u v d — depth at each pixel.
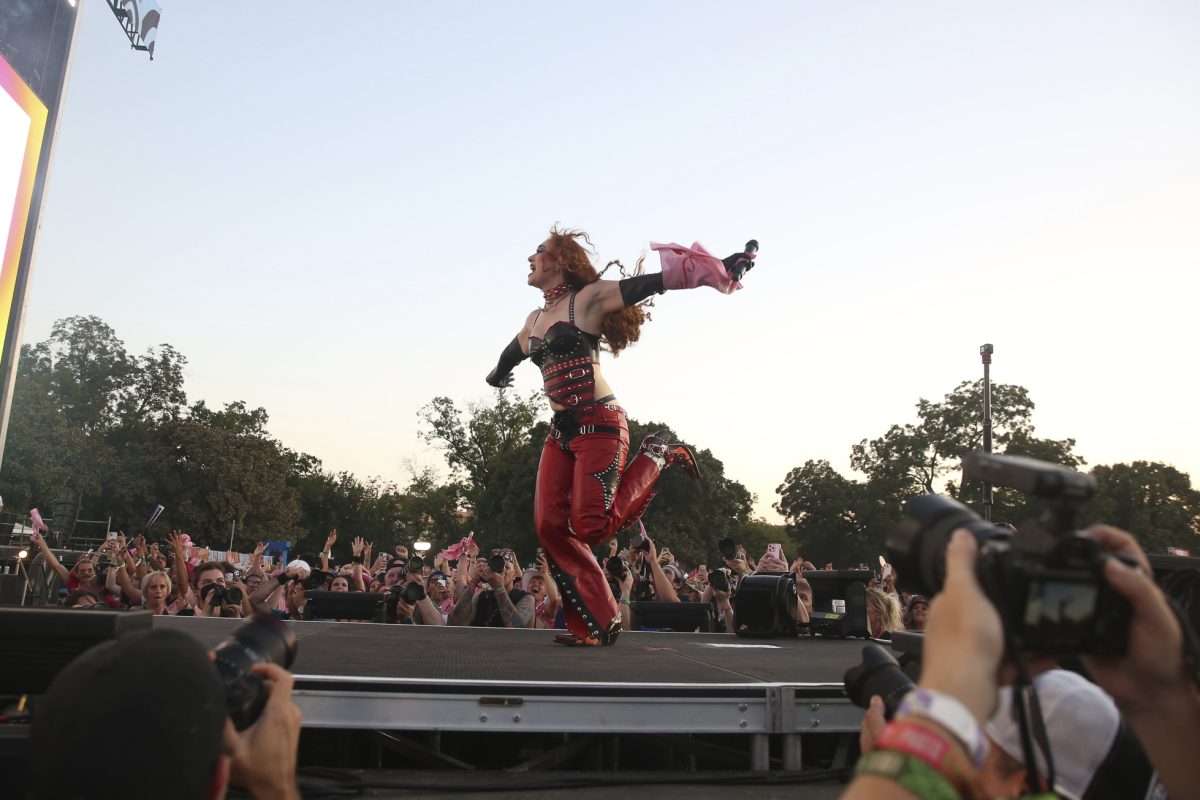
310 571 8.31
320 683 2.61
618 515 4.87
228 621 5.68
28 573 10.61
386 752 2.94
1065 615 0.93
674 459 5.28
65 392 57.12
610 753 2.96
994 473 1.04
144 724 0.83
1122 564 0.97
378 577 11.98
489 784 2.51
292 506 59.25
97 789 0.81
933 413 60.31
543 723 2.70
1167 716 1.05
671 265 4.40
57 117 6.14
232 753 1.23
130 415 59.28
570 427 4.74
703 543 50.34
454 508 71.31
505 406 58.53
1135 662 1.01
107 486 51.53
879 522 58.56
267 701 1.30
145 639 0.93
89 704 0.84
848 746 2.88
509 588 7.84
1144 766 1.50
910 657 2.69
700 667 3.57
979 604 0.93
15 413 48.28
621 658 3.94
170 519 53.75
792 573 6.96
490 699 2.68
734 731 2.80
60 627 1.80
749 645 5.21
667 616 7.71
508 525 47.84
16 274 5.73
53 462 48.16
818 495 61.47
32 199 5.88
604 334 4.86
